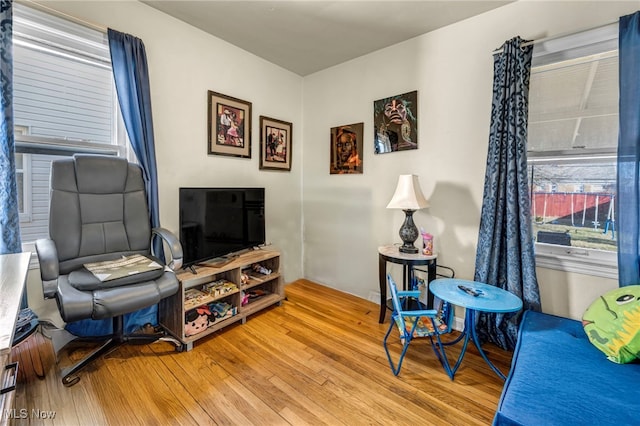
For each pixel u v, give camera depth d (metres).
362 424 1.36
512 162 1.90
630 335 1.23
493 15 2.07
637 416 0.94
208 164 2.49
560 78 1.90
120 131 2.05
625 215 1.58
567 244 1.95
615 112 1.74
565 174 1.93
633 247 1.56
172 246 1.79
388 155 2.70
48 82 1.76
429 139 2.42
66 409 1.39
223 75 2.56
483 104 2.14
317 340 2.10
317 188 3.30
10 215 1.51
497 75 1.97
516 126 1.88
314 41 2.55
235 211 2.44
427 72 2.41
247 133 2.78
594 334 1.38
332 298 2.92
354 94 2.92
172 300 1.99
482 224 2.04
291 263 3.37
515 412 0.99
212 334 2.16
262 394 1.54
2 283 0.99
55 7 1.69
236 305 2.33
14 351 1.52
